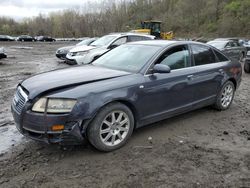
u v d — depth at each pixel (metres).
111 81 4.07
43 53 26.36
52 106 3.59
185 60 5.10
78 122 3.66
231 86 6.14
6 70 12.98
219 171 3.59
